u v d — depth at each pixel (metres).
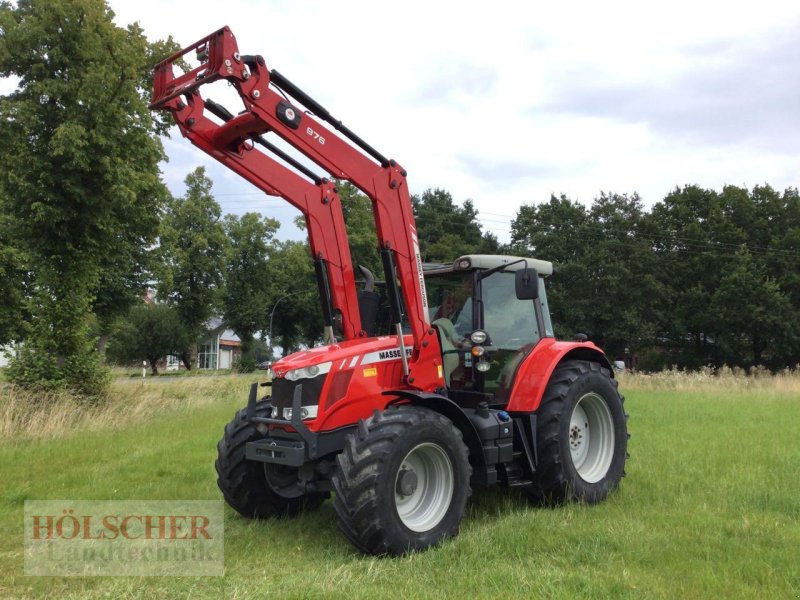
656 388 18.33
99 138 12.27
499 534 4.29
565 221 40.09
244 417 4.97
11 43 12.31
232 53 4.04
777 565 3.71
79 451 7.89
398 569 3.73
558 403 5.24
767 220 40.41
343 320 5.03
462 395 5.21
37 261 12.93
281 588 3.46
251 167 4.67
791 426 9.52
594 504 5.25
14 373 12.01
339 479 3.96
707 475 6.10
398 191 4.88
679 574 3.58
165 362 46.06
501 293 5.62
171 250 26.86
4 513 5.18
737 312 36.78
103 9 12.87
